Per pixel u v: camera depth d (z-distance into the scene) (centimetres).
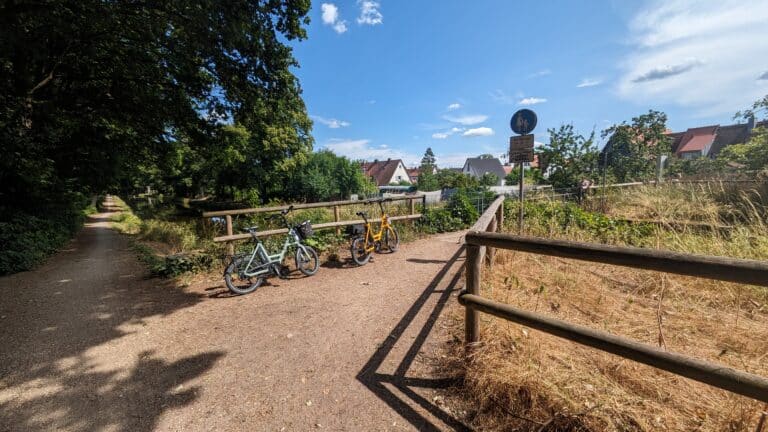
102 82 808
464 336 245
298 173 2762
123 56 693
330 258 562
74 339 293
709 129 3394
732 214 537
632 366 206
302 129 2312
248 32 653
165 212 2317
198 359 257
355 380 223
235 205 2266
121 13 580
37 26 585
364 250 536
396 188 4284
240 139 1825
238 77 754
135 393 216
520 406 181
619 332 254
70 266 612
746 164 1074
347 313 338
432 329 288
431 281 428
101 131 873
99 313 353
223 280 463
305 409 197
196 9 555
